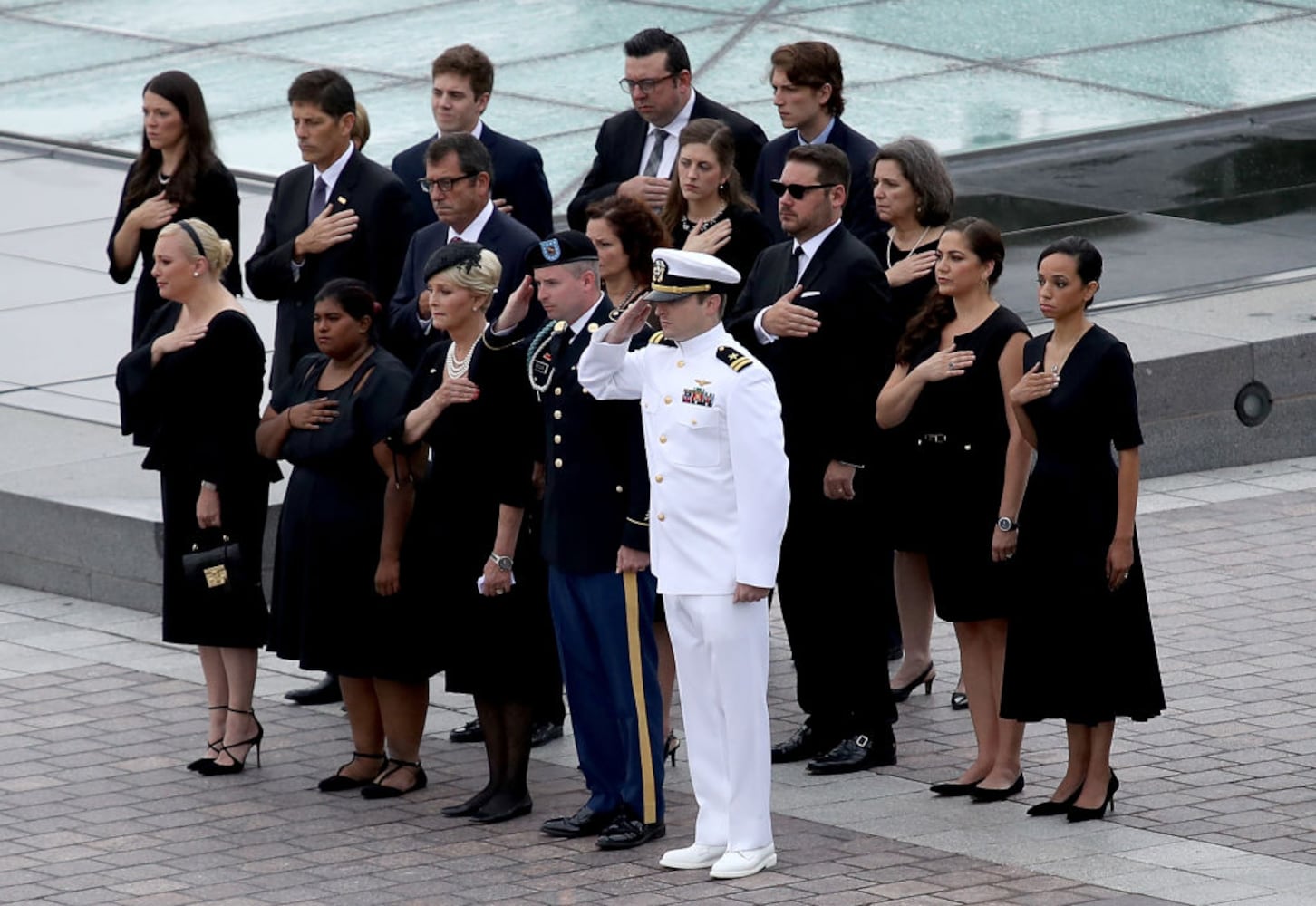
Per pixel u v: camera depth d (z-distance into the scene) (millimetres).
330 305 34375
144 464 35844
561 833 32594
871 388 34812
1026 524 32531
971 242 33906
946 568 33906
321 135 38469
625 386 31594
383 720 34531
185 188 38312
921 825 32719
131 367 35781
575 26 77562
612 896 30297
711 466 30922
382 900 30297
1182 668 38812
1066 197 62188
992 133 67438
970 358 33688
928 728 37094
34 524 44312
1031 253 57281
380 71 74375
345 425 33906
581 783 35031
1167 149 66625
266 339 52094
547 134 67625
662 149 42156
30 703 38625
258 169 65688
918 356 34344
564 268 32031
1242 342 49375
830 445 34688
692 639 31188
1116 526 32188
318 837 32781
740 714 30953
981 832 32375
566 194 63031
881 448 34906
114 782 35125
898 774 35031
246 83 73875
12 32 80688
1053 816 32875
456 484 33062
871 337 34875
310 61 75875
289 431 34594
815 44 39500
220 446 35250
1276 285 53844
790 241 36062
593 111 69625
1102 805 32562
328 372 34812
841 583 35000
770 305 35625
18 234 61812
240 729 35594
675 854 31297
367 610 33906
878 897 29938
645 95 41375
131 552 43125
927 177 36531
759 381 30719
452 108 40812
